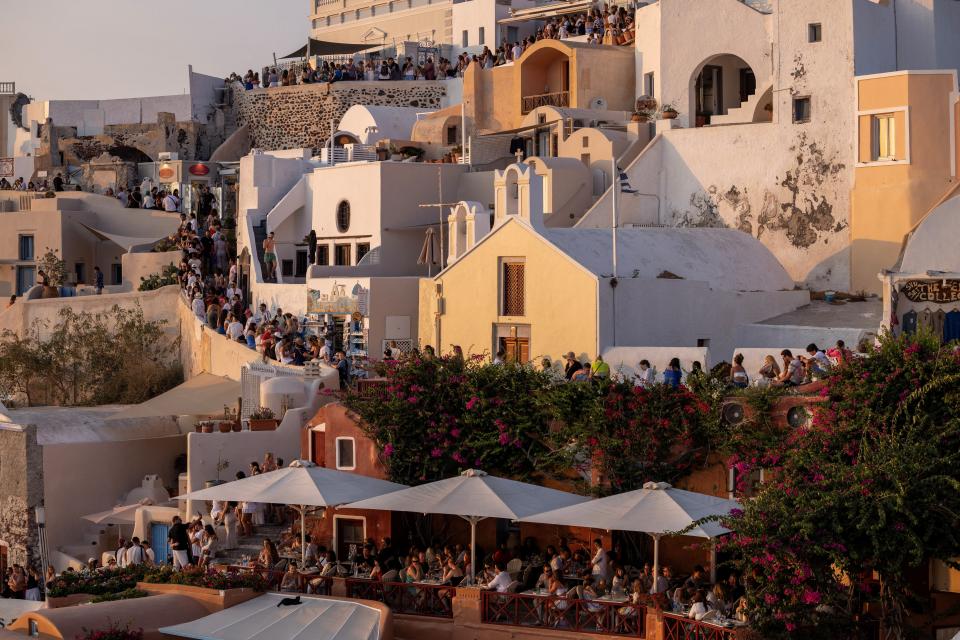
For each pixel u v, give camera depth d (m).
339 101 87.75
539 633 33.78
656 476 36.28
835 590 30.84
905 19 55.59
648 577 34.03
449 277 47.44
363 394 41.38
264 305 60.09
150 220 80.06
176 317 64.31
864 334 44.09
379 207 61.75
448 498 35.97
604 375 37.25
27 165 98.50
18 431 49.28
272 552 39.97
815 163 53.81
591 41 69.94
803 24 54.22
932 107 50.47
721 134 56.66
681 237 49.81
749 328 47.62
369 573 37.78
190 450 45.81
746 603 30.92
